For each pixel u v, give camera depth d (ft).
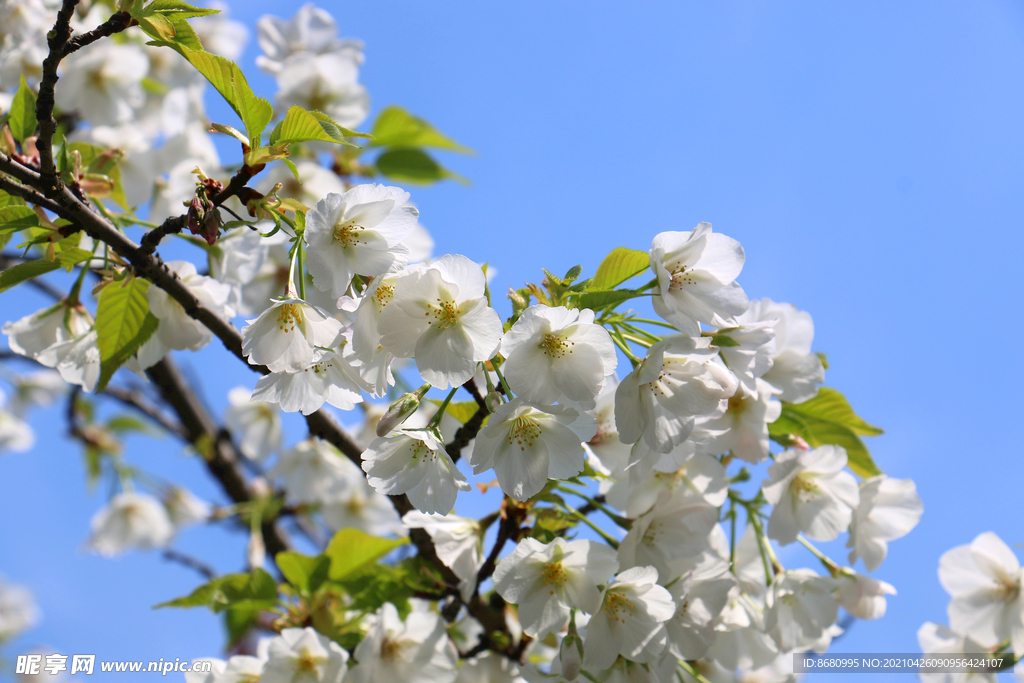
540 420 2.49
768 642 2.84
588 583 2.56
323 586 2.92
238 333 2.76
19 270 2.63
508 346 2.42
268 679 2.71
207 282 2.81
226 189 2.53
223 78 2.52
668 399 2.53
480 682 2.83
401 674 2.73
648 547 2.66
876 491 2.80
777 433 2.83
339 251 2.44
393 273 2.45
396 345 2.44
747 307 2.52
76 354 2.82
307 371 2.54
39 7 3.29
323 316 2.47
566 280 2.51
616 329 2.56
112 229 2.60
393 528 3.99
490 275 3.16
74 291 2.87
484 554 2.75
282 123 2.53
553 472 2.48
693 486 2.71
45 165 2.52
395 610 2.73
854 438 2.88
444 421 2.76
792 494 2.76
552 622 2.56
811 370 2.81
